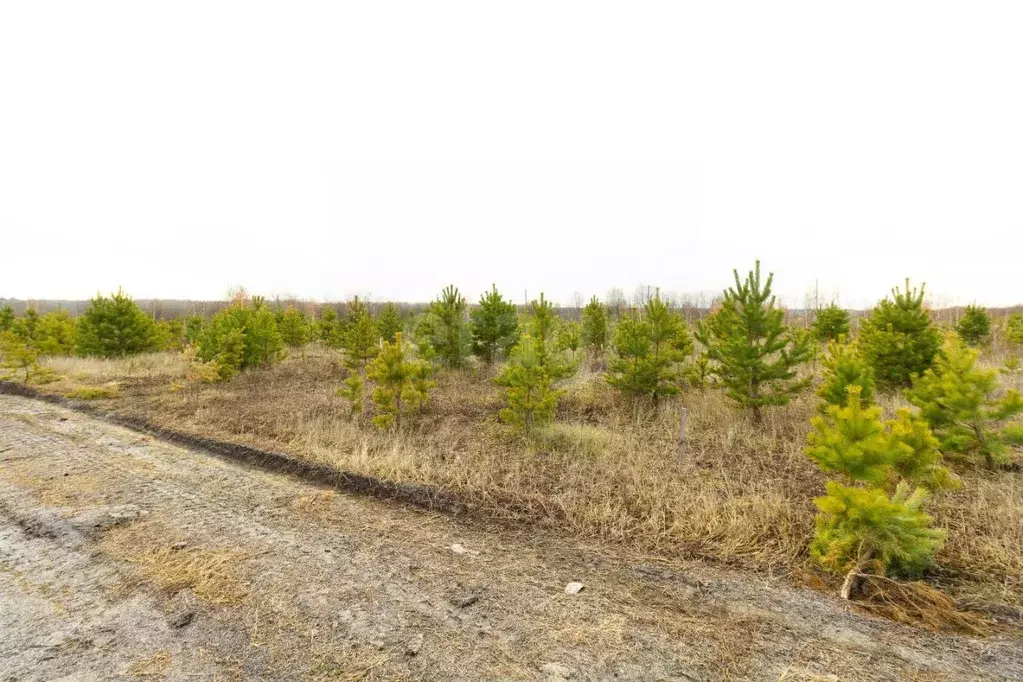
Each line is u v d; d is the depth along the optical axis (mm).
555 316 16312
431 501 6316
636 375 10250
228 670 3266
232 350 15383
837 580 4301
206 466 7844
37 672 3238
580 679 3141
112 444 9070
